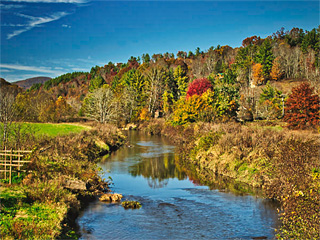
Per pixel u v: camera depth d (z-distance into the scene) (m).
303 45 113.12
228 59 145.00
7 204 11.80
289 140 18.19
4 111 19.88
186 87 89.12
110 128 45.59
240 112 61.38
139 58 189.50
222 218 13.07
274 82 92.56
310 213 10.88
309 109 36.56
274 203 15.24
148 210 14.16
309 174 13.34
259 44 155.88
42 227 10.08
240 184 19.56
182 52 181.00
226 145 24.17
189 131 38.16
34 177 15.57
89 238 10.65
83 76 193.62
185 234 11.21
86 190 16.25
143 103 86.00
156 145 41.38
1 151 15.27
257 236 11.03
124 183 20.05
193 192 17.78
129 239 10.67
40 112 58.94
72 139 28.06
